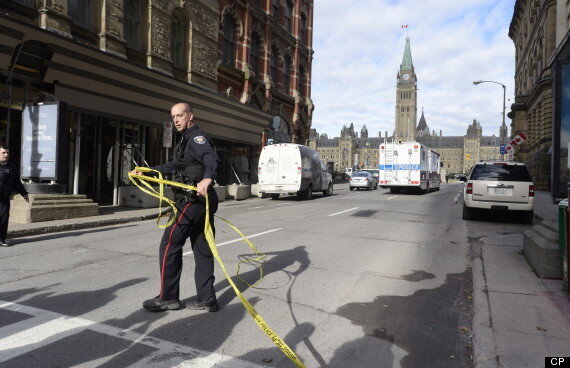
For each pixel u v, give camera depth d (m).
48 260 6.05
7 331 3.39
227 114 19.38
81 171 13.27
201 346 3.21
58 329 3.45
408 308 4.31
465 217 11.86
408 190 29.83
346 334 3.59
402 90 182.88
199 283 3.99
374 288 4.97
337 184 43.78
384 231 9.48
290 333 3.56
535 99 33.47
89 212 10.67
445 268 6.06
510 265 5.93
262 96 24.05
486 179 11.30
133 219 10.86
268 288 4.83
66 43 11.03
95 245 7.27
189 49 17.72
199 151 3.72
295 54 29.31
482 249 7.16
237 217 11.81
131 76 13.38
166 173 4.02
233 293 4.61
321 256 6.63
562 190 9.18
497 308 4.04
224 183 21.47
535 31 34.78
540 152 29.73
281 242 7.79
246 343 3.30
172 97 15.53
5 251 6.70
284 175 18.31
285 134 28.53
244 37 22.56
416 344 3.43
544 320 3.71
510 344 3.20
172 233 3.86
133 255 6.43
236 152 22.42
